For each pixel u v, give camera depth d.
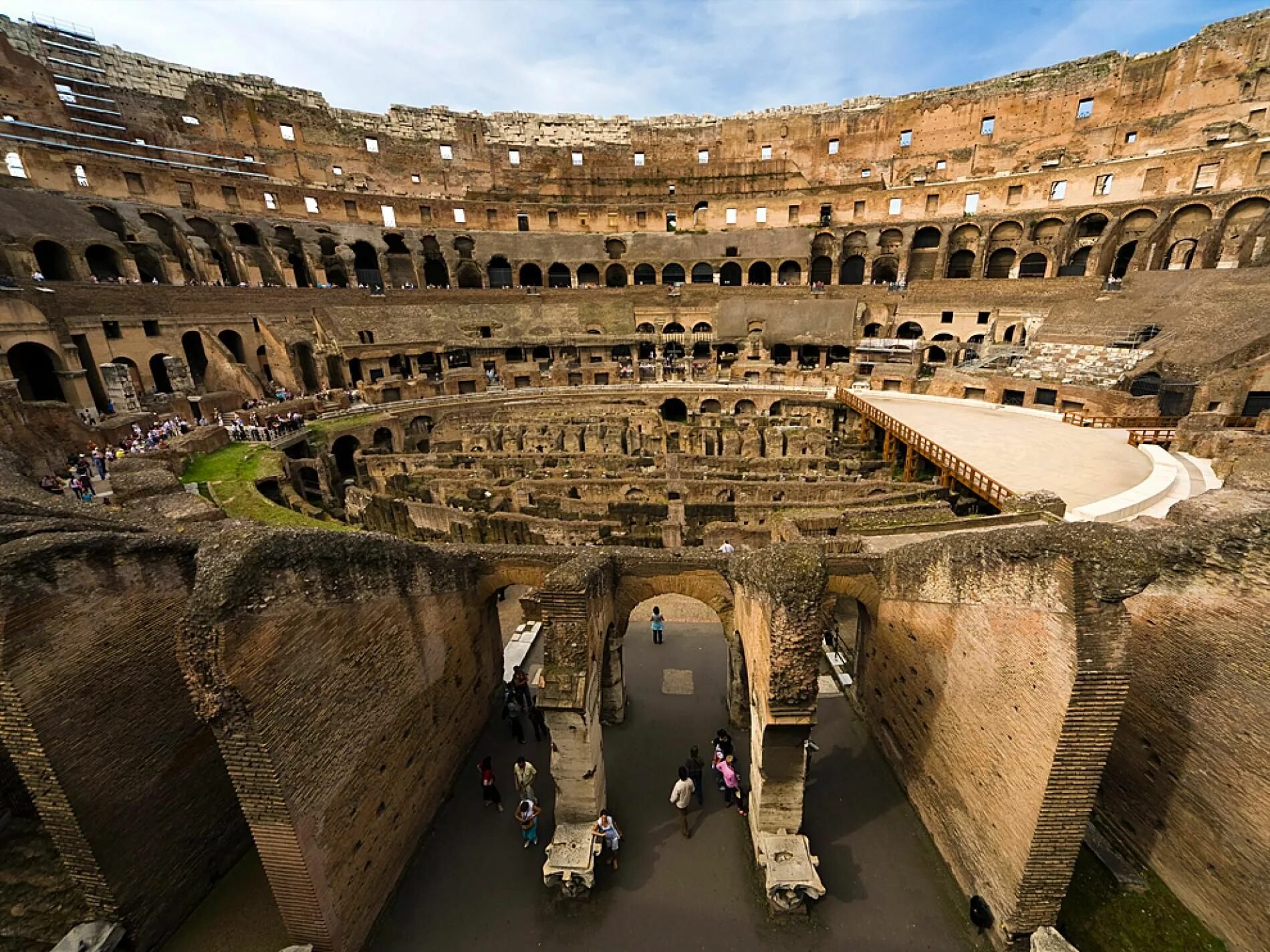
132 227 53.66
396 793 12.61
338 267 67.94
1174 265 58.38
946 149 74.75
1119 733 12.62
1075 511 22.56
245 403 47.97
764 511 26.00
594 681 13.02
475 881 12.76
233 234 60.62
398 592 12.60
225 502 26.88
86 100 60.50
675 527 25.34
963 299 60.62
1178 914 11.22
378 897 11.93
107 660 10.56
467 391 57.12
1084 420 38.19
